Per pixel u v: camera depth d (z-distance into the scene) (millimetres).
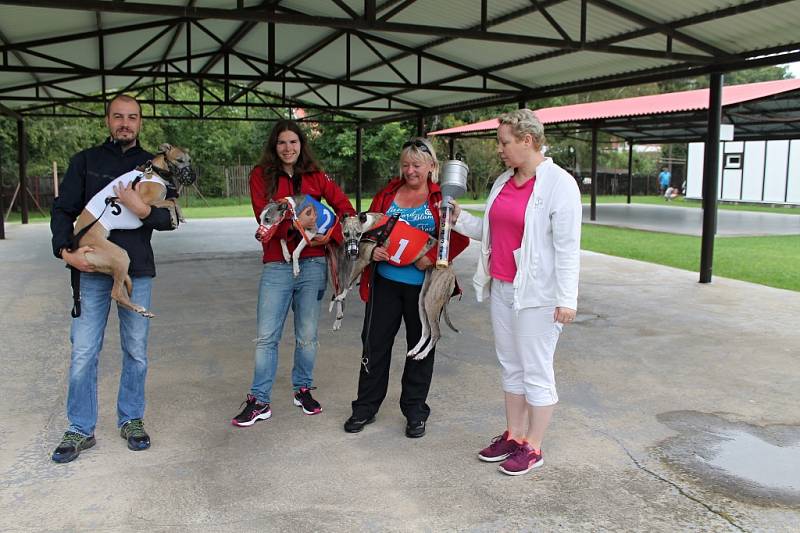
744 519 2936
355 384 4789
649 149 48688
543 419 3357
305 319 4035
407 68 13250
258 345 3936
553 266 3195
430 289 3641
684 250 13062
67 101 14609
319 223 3787
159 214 3410
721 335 6254
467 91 12023
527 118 3154
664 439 3822
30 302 7645
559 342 5977
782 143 28031
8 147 26031
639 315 7125
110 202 3336
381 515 2949
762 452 3650
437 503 3061
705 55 8406
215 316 6996
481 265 3496
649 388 4723
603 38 8953
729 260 11531
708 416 4191
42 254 12023
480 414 4203
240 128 35688
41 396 4453
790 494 3170
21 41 10156
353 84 11438
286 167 3879
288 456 3555
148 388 4656
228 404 4352
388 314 3809
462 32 7062
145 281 3568
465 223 3568
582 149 39156
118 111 3357
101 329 3531
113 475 3309
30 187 26109
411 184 3631
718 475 3367
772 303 7770
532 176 3252
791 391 4668
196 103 15320
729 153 30562
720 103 8781
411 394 3801
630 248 13375
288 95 18219
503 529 2844
